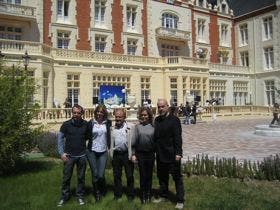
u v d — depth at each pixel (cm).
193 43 4338
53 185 919
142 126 773
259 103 4569
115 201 784
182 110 3253
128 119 2780
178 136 743
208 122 3322
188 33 4150
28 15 3039
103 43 3606
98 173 800
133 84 3450
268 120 3544
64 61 3033
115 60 3350
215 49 4616
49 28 3234
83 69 3139
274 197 795
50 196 823
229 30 4841
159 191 822
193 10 4375
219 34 4697
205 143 1705
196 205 744
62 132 803
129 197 798
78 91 3131
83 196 802
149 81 3584
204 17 4506
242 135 2072
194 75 3703
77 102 3123
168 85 3634
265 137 1944
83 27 3456
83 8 3469
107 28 3612
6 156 1000
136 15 3828
